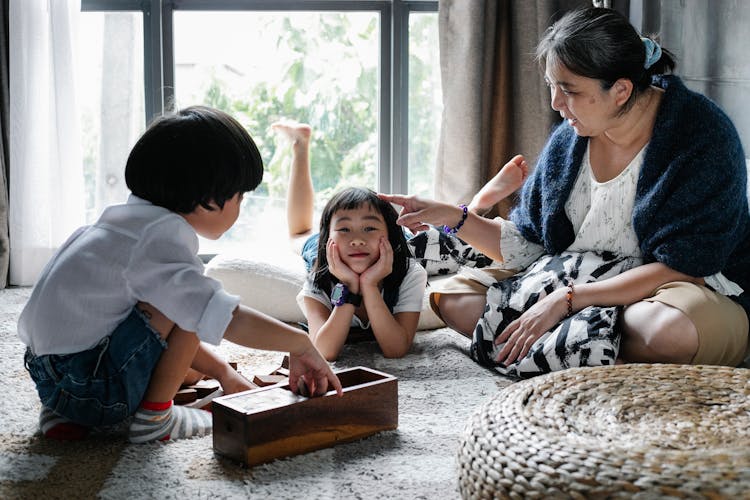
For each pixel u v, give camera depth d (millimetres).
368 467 1282
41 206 2867
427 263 2492
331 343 1900
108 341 1334
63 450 1359
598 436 1116
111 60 3059
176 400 1582
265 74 3123
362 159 3174
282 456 1316
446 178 2920
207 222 1420
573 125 1751
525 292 1854
